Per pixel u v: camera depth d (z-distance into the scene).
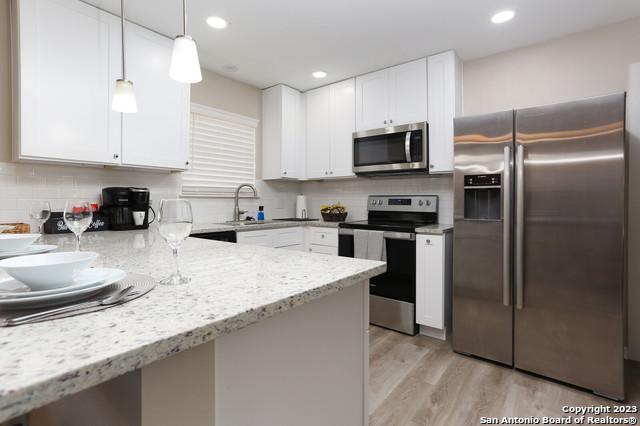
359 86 3.33
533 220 2.00
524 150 2.03
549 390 1.88
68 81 2.07
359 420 1.13
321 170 3.64
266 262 1.12
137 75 2.39
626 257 2.23
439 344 2.49
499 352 2.16
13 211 2.07
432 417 1.64
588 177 1.84
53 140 2.01
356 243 2.96
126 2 2.15
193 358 0.65
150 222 2.74
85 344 0.48
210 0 2.13
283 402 0.84
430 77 2.89
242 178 3.60
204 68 3.20
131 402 0.61
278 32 2.53
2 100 1.99
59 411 0.88
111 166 2.43
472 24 2.40
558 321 1.94
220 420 0.69
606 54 2.39
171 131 2.60
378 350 2.39
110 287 0.77
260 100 3.77
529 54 2.69
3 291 0.67
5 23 2.00
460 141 2.29
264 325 0.79
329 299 0.99
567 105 1.90
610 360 1.79
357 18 2.34
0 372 0.40
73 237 1.92
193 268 1.01
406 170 3.01
